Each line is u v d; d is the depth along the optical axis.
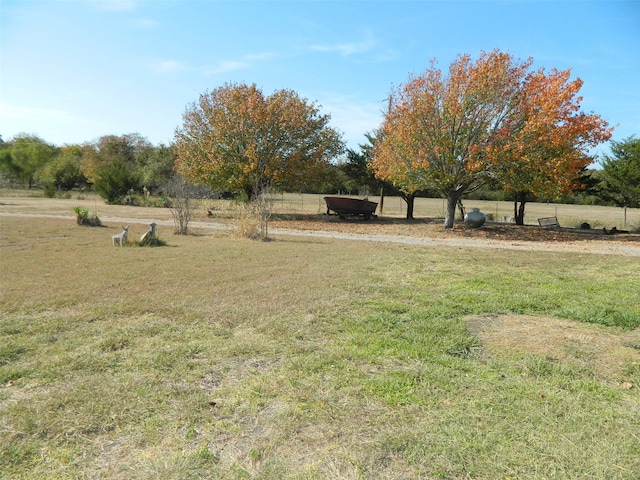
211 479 2.45
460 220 26.44
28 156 67.19
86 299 6.32
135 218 23.62
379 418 3.09
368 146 29.48
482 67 17.84
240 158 24.91
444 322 5.31
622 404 3.35
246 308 5.88
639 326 5.25
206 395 3.44
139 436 2.88
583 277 8.60
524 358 4.22
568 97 17.95
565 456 2.67
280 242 14.39
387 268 9.32
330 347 4.48
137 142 67.19
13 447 2.72
